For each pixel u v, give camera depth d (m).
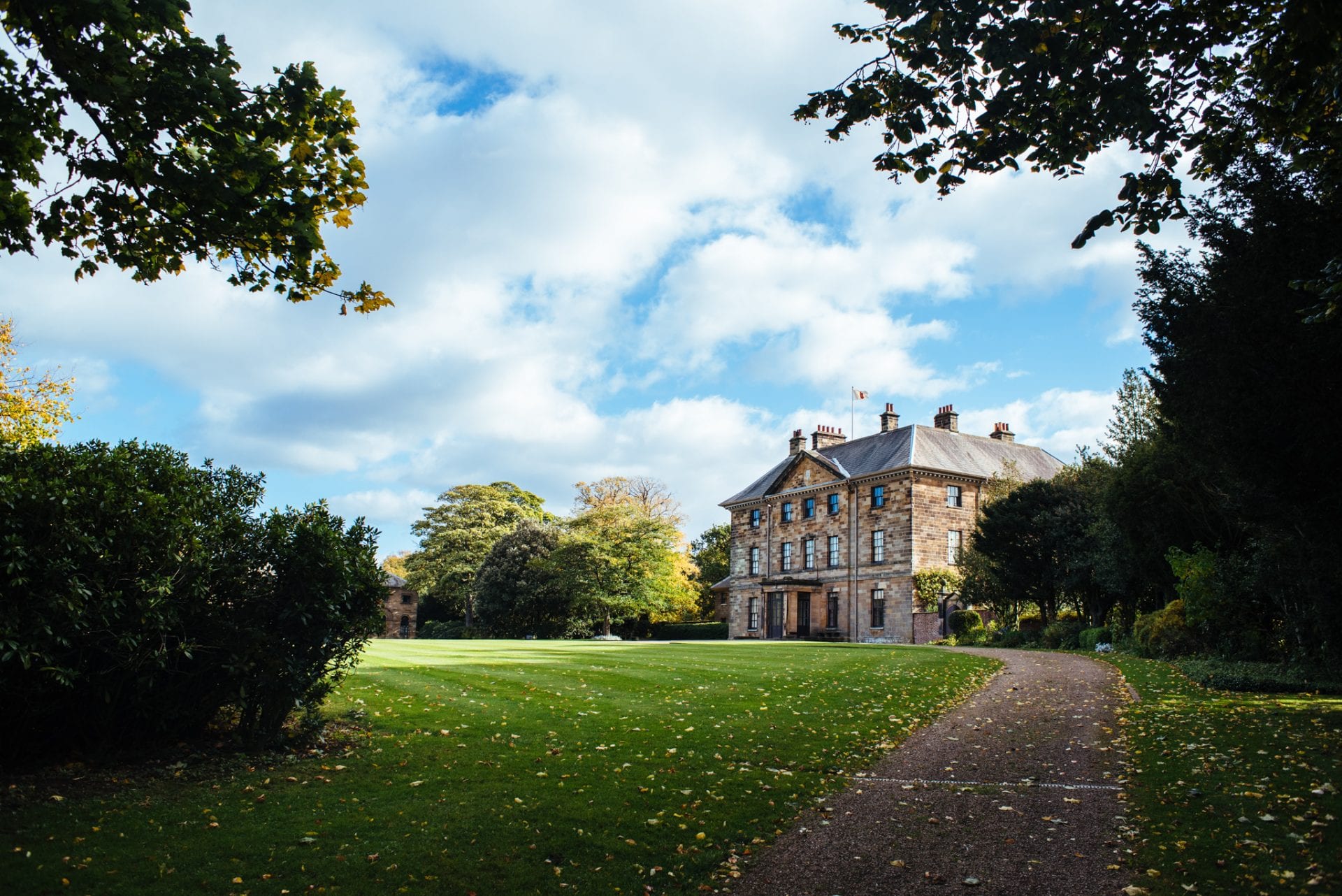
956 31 8.02
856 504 52.12
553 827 8.08
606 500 70.94
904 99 8.75
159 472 10.16
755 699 16.16
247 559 10.57
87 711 9.52
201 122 8.67
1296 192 11.88
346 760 10.34
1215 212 13.43
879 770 10.78
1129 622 31.62
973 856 7.49
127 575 9.25
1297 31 6.72
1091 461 32.69
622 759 10.91
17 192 9.15
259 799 8.64
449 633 68.44
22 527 8.39
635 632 61.50
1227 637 22.16
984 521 36.06
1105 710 14.95
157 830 7.51
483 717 13.29
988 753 11.70
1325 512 12.73
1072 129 8.63
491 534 70.94
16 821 7.42
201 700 10.45
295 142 9.21
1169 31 8.10
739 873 7.16
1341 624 16.12
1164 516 24.12
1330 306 9.48
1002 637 36.34
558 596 58.44
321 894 6.40
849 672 20.73
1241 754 10.50
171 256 10.18
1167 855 7.18
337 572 10.80
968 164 8.96
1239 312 12.39
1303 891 6.19
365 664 19.09
